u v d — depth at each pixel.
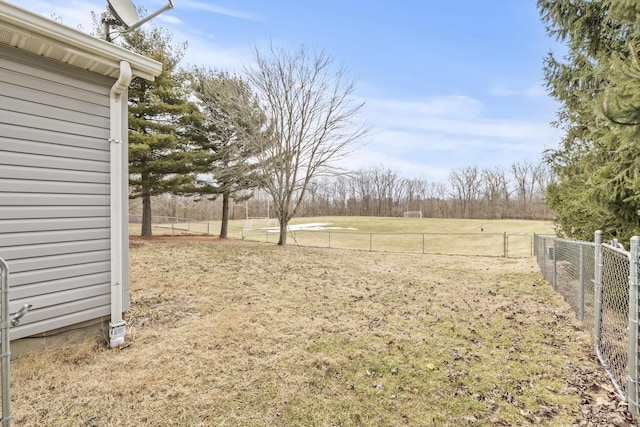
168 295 5.12
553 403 2.44
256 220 34.69
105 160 3.38
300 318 4.36
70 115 3.12
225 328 3.88
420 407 2.40
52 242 3.00
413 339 3.69
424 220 37.56
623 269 2.71
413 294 5.80
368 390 2.62
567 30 6.08
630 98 2.73
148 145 10.38
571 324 4.18
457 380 2.79
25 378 2.62
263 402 2.43
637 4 3.90
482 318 4.46
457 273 7.97
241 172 12.58
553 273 6.25
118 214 3.44
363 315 4.56
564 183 7.84
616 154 4.77
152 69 3.47
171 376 2.75
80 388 2.52
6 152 2.74
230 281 6.25
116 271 3.40
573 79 6.50
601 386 2.67
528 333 3.88
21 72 2.82
